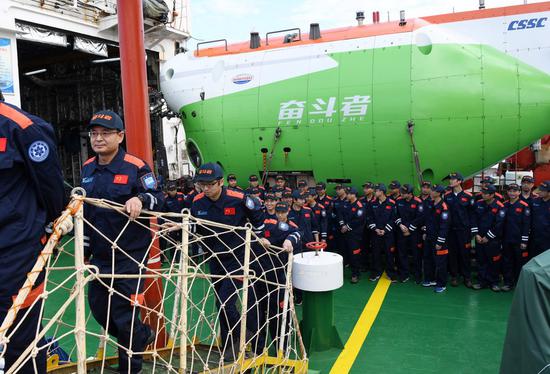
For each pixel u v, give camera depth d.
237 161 8.79
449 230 7.10
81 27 9.84
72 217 2.23
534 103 6.82
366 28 8.03
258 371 4.04
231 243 4.15
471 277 7.70
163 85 9.70
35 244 2.07
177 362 3.76
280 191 7.36
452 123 7.11
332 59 7.84
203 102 8.86
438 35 7.43
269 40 9.02
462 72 7.07
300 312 6.35
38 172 2.01
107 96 13.74
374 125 7.44
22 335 2.12
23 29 8.73
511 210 6.73
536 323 2.89
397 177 7.68
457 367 4.60
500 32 7.36
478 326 5.61
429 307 6.33
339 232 8.25
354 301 6.68
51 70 14.10
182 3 14.23
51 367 3.39
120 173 2.92
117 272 2.96
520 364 3.01
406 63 7.30
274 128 8.18
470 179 8.05
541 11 7.15
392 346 5.14
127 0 4.59
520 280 3.08
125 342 3.07
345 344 5.23
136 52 4.68
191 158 9.66
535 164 8.86
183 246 2.92
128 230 2.98
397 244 7.57
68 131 14.12
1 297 1.95
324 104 7.73
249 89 8.42
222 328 4.26
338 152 7.82
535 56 7.13
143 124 4.75
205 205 4.19
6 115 1.94
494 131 7.02
